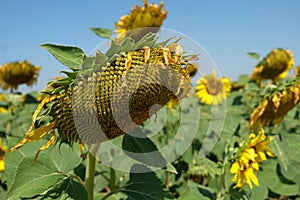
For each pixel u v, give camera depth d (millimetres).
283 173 1361
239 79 2727
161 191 978
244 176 1152
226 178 1194
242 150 1153
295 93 1364
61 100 783
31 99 2195
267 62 2367
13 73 2439
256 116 1400
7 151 943
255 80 2424
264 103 1383
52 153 936
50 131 825
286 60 2369
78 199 828
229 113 2014
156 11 1957
